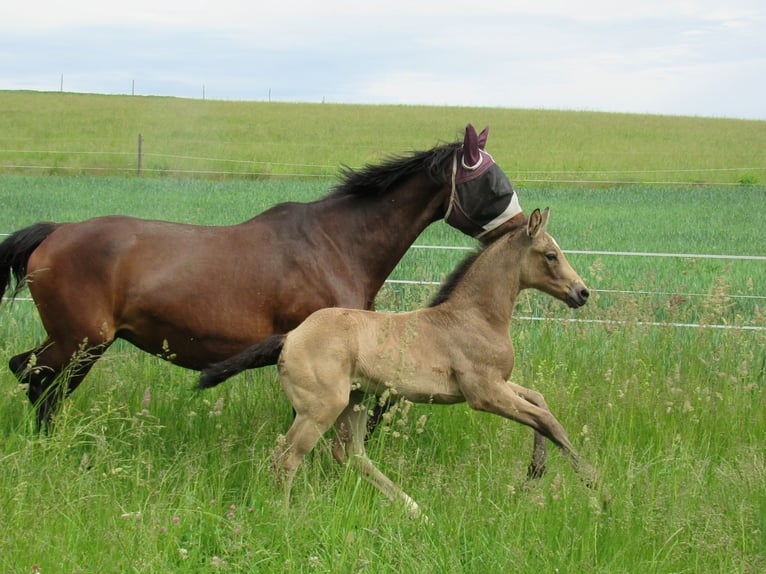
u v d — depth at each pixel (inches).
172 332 238.1
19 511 177.8
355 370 212.5
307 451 209.6
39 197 861.2
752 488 206.8
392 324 216.4
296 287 237.3
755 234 740.7
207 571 173.9
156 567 169.0
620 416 256.5
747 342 305.1
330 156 1471.5
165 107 2290.8
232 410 259.8
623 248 644.1
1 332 329.1
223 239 239.8
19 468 195.0
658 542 186.7
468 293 223.0
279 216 245.0
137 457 221.5
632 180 1307.8
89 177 1093.1
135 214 739.4
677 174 1365.7
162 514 188.4
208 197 887.1
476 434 250.1
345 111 2358.5
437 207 250.5
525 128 2017.7
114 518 183.9
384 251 249.3
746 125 2207.2
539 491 201.8
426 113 2354.8
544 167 1408.7
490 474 210.2
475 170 244.8
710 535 185.3
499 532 183.2
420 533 187.5
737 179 1327.5
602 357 298.2
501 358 219.5
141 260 235.9
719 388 281.0
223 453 225.9
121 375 277.7
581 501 196.2
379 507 201.3
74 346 238.5
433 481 211.9
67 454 226.2
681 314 352.8
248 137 1734.7
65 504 187.6
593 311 347.3
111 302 236.2
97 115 1998.0
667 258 566.3
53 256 236.8
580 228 757.9
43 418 240.5
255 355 211.6
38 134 1638.8
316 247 241.3
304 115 2207.2
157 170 1171.9
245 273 235.6
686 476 218.2
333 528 185.8
